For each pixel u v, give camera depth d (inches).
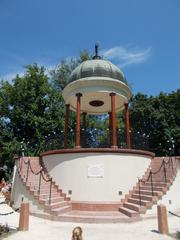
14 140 1234.6
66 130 742.5
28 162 633.0
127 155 600.1
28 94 1307.8
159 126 1414.9
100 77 676.1
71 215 480.7
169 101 1520.7
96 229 402.6
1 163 1283.2
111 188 563.5
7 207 644.7
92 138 788.0
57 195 571.2
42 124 1275.8
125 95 716.7
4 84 1384.1
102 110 860.6
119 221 453.4
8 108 1362.0
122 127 1504.7
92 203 545.3
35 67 1391.5
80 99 728.3
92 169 570.9
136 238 349.4
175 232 384.5
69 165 590.2
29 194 540.1
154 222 458.3
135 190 583.2
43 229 398.6
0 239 336.8
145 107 1472.7
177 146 1336.1
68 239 339.9
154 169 654.5
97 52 778.8
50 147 762.8
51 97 1357.0
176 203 554.6
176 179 582.9
